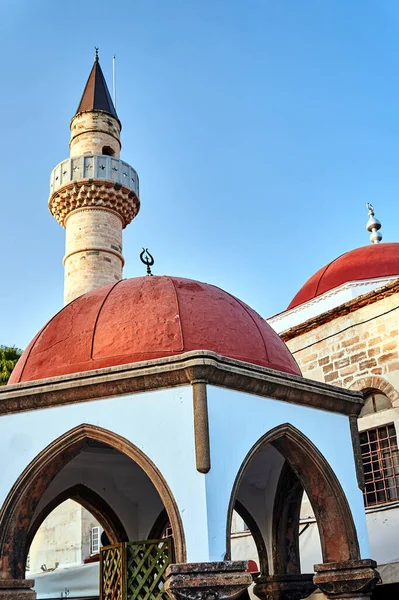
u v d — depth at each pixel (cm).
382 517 1428
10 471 816
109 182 2548
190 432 764
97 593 1455
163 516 1206
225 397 801
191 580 696
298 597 1095
